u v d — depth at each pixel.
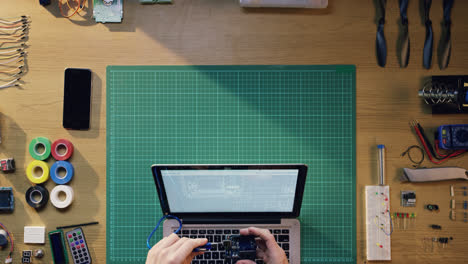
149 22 1.15
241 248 0.97
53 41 1.14
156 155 1.14
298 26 1.14
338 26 1.14
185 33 1.14
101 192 1.13
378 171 1.13
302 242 1.12
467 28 1.14
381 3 1.13
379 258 1.11
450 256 1.11
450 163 1.13
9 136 1.14
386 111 1.14
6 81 1.14
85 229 1.12
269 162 1.13
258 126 1.14
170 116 1.14
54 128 1.14
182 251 0.72
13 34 1.14
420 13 1.14
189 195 0.98
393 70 1.14
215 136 1.14
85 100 1.13
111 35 1.14
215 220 1.03
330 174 1.13
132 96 1.14
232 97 1.14
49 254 1.11
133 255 1.11
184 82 1.14
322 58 1.14
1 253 1.11
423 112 1.14
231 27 1.14
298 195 0.98
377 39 1.13
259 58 1.14
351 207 1.12
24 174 1.13
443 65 1.14
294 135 1.14
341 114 1.14
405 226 1.12
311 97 1.14
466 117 1.13
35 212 1.12
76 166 1.13
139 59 1.14
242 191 0.98
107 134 1.13
